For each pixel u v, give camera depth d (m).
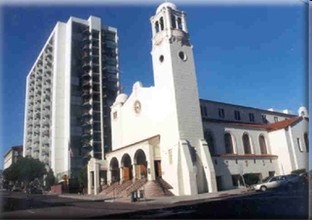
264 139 47.00
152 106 41.00
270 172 43.97
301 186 24.62
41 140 72.81
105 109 74.44
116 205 24.11
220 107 49.84
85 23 79.75
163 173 36.34
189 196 30.31
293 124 46.81
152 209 19.83
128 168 41.00
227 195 28.00
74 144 67.81
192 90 38.31
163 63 39.38
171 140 36.38
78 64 76.12
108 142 71.38
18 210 21.22
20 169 48.41
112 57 81.75
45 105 74.88
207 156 36.16
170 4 40.94
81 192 47.41
